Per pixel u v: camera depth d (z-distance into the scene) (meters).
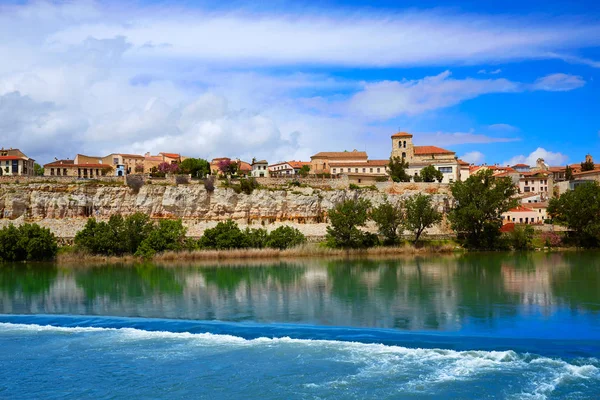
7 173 173.75
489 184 144.50
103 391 41.59
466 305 63.91
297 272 98.06
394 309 62.56
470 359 44.72
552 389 39.00
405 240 141.25
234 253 123.50
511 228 149.38
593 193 137.88
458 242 141.25
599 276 86.44
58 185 138.50
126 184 144.12
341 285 81.44
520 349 46.47
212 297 72.81
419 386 40.22
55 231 132.00
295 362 45.56
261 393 40.19
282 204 148.88
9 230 117.19
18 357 49.09
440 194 158.38
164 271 101.12
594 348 46.38
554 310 60.06
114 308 66.75
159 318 60.62
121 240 123.38
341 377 42.25
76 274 97.94
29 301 72.12
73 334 55.75
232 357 47.25
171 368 45.44
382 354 46.59
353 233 132.00
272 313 61.84
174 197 142.75
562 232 144.38
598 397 37.75
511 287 76.50
